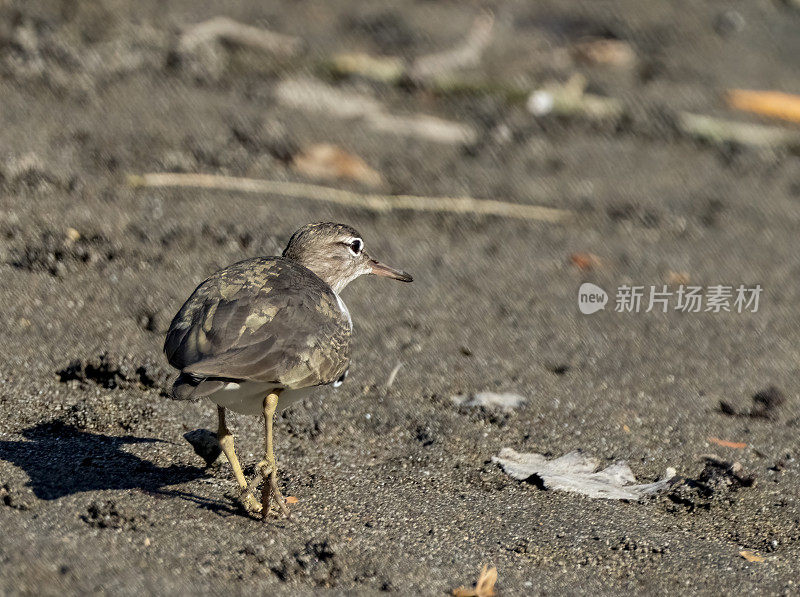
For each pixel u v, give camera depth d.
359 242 9.92
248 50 19.33
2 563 6.51
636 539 8.16
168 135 15.42
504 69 20.56
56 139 14.59
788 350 11.96
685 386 10.95
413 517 8.19
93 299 10.95
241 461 8.88
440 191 15.41
